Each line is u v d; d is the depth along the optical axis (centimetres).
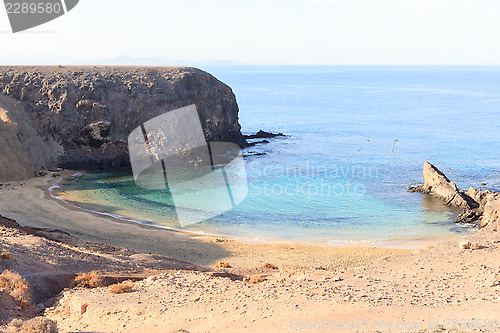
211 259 2883
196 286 1477
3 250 1697
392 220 3962
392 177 5762
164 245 3150
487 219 3725
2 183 5094
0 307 1242
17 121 6656
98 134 6669
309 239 3425
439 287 1371
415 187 5050
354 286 1391
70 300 1364
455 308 1125
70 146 6694
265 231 3594
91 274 1645
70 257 1905
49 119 6894
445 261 1775
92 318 1220
